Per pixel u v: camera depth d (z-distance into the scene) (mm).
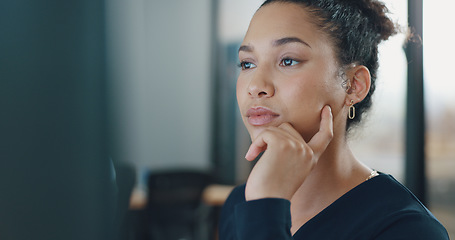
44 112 432
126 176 2299
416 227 570
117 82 836
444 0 2633
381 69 800
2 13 395
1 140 388
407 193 667
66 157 458
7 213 393
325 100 667
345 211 656
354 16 700
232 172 4566
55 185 435
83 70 498
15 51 401
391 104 3002
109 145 560
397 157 3062
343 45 680
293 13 663
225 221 918
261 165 596
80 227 466
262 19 682
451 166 2906
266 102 665
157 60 4676
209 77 4766
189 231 3289
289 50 655
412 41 835
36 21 427
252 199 583
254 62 693
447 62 2764
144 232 3156
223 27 4695
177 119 4789
